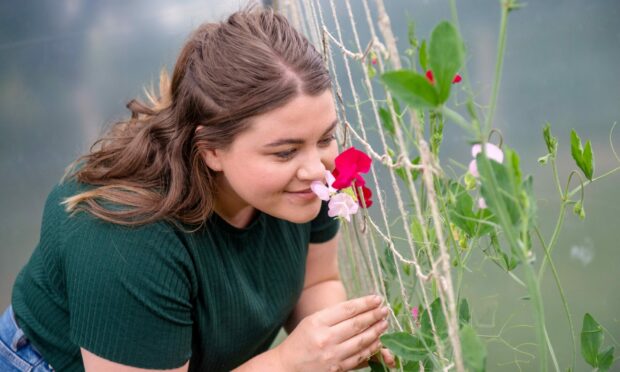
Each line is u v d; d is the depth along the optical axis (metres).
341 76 1.76
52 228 1.07
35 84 2.51
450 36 0.62
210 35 1.01
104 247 0.99
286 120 0.91
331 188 0.95
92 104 2.49
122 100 2.48
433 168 0.71
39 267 1.12
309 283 1.45
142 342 1.01
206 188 1.03
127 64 2.48
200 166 1.03
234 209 1.13
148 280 0.99
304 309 1.44
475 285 1.60
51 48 2.50
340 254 1.86
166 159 1.04
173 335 1.03
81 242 1.00
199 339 1.15
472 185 0.84
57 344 1.12
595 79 1.66
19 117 2.51
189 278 1.06
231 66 0.94
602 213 1.63
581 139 1.68
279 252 1.24
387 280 1.13
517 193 0.66
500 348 1.57
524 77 1.71
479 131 0.63
